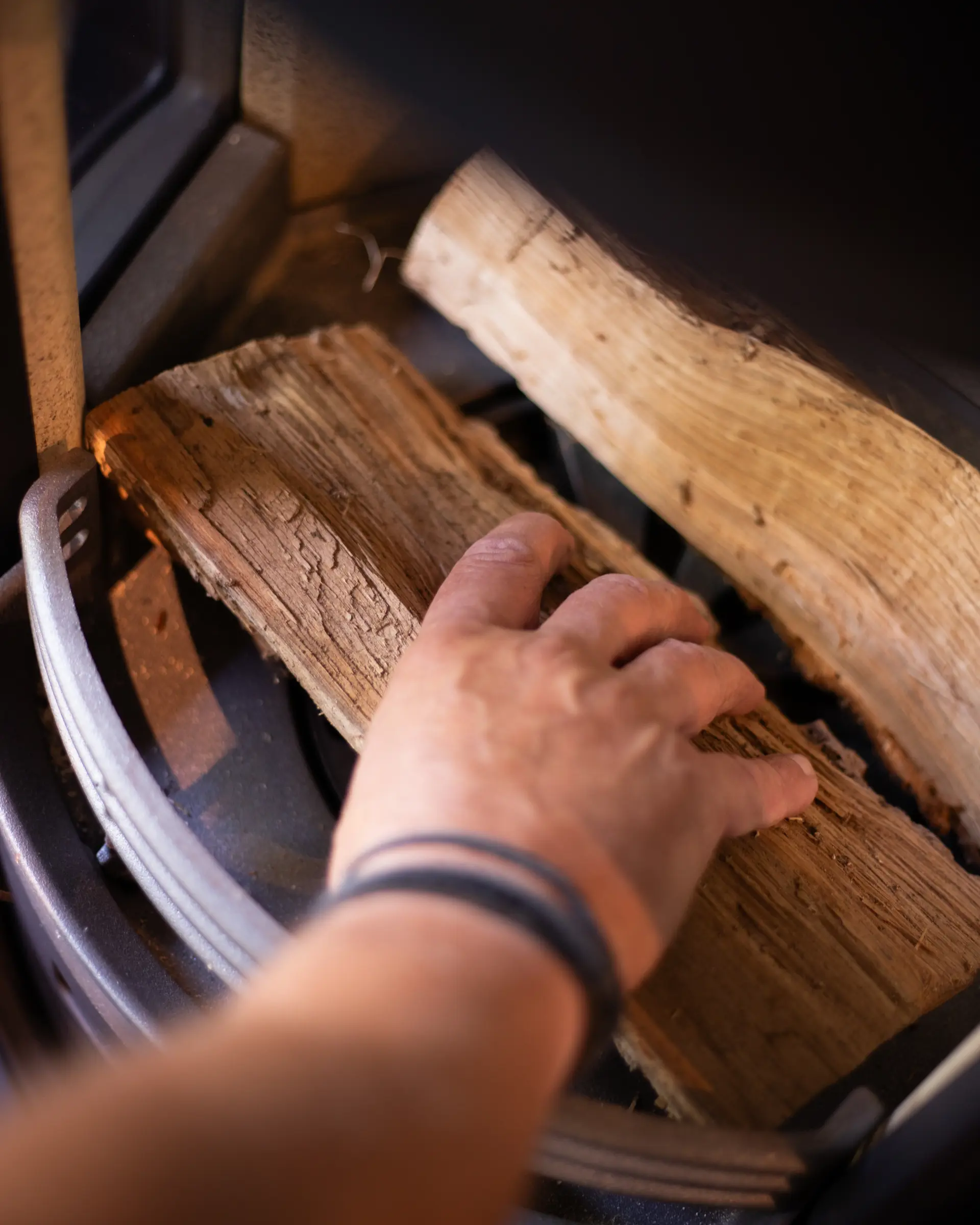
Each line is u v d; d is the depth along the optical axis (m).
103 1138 0.19
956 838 0.49
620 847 0.28
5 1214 0.17
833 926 0.39
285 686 0.52
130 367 0.53
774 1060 0.36
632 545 0.58
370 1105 0.20
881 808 0.43
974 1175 0.34
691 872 0.30
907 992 0.38
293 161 0.63
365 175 0.69
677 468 0.52
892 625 0.47
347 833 0.28
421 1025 0.21
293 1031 0.21
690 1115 0.35
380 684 0.41
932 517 0.47
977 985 0.46
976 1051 0.33
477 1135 0.21
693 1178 0.33
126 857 0.37
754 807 0.34
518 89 0.29
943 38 0.25
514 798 0.28
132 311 0.55
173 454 0.46
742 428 0.51
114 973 0.41
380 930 0.23
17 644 0.46
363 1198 0.19
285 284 0.68
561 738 0.30
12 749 0.46
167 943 0.46
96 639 0.50
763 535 0.50
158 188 0.58
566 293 0.56
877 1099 0.37
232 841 0.48
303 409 0.49
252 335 0.66
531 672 0.32
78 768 0.38
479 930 0.24
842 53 0.26
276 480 0.46
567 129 0.30
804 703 0.54
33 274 0.36
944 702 0.46
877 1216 0.36
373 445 0.49
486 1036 0.22
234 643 0.52
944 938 0.40
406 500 0.48
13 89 0.30
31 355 0.39
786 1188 0.36
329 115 0.61
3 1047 0.55
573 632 0.34
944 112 0.26
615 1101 0.44
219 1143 0.19
